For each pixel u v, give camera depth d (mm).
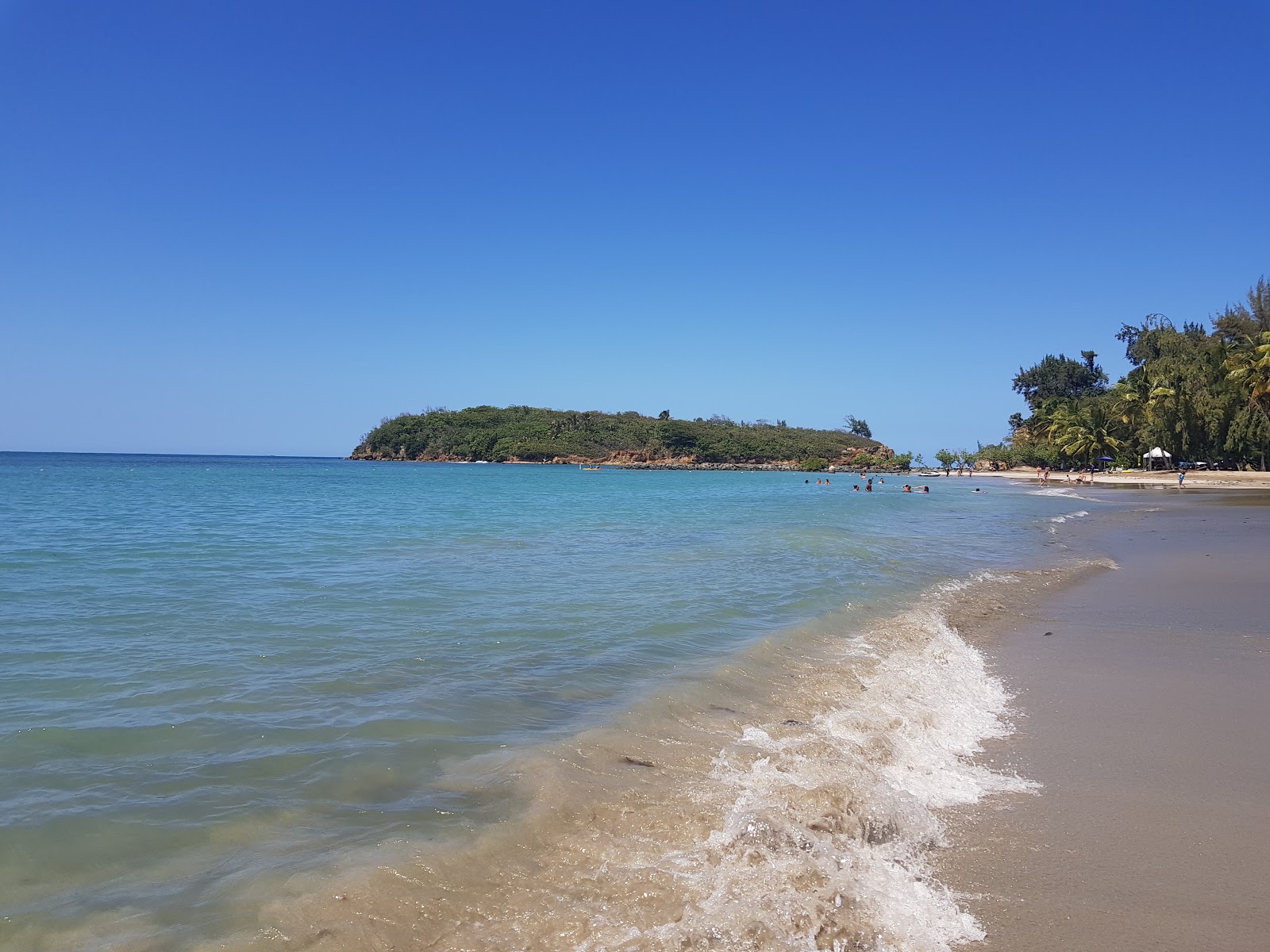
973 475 110500
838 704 6895
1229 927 3697
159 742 5730
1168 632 10266
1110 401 91250
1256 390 60656
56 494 41188
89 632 9172
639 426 189750
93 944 3342
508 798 4836
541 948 3389
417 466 162125
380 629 9508
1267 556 17953
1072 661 8820
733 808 4660
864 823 4488
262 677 7402
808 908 3660
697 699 6898
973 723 6621
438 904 3707
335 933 3467
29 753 5469
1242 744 6152
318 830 4418
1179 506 38062
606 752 5598
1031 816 4844
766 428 192125
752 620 10391
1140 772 5574
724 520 29031
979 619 11172
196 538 20047
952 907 3822
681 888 3830
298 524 24984
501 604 11273
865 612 11203
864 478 100438
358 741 5781
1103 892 3988
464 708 6566
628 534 22578
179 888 3811
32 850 4145
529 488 61281
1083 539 22406
